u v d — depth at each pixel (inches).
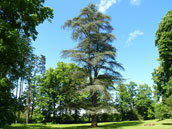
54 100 1365.7
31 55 825.5
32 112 1439.5
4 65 306.2
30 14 342.0
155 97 952.9
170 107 777.6
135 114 1846.7
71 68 1397.6
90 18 832.3
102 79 761.0
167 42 874.8
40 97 1314.0
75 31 800.9
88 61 766.5
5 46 273.6
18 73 413.7
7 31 282.8
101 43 798.5
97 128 673.6
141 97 1958.7
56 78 1390.3
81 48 797.9
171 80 794.2
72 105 713.6
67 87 770.2
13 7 293.3
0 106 295.3
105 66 792.3
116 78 765.3
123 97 1850.4
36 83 1390.3
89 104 714.8
